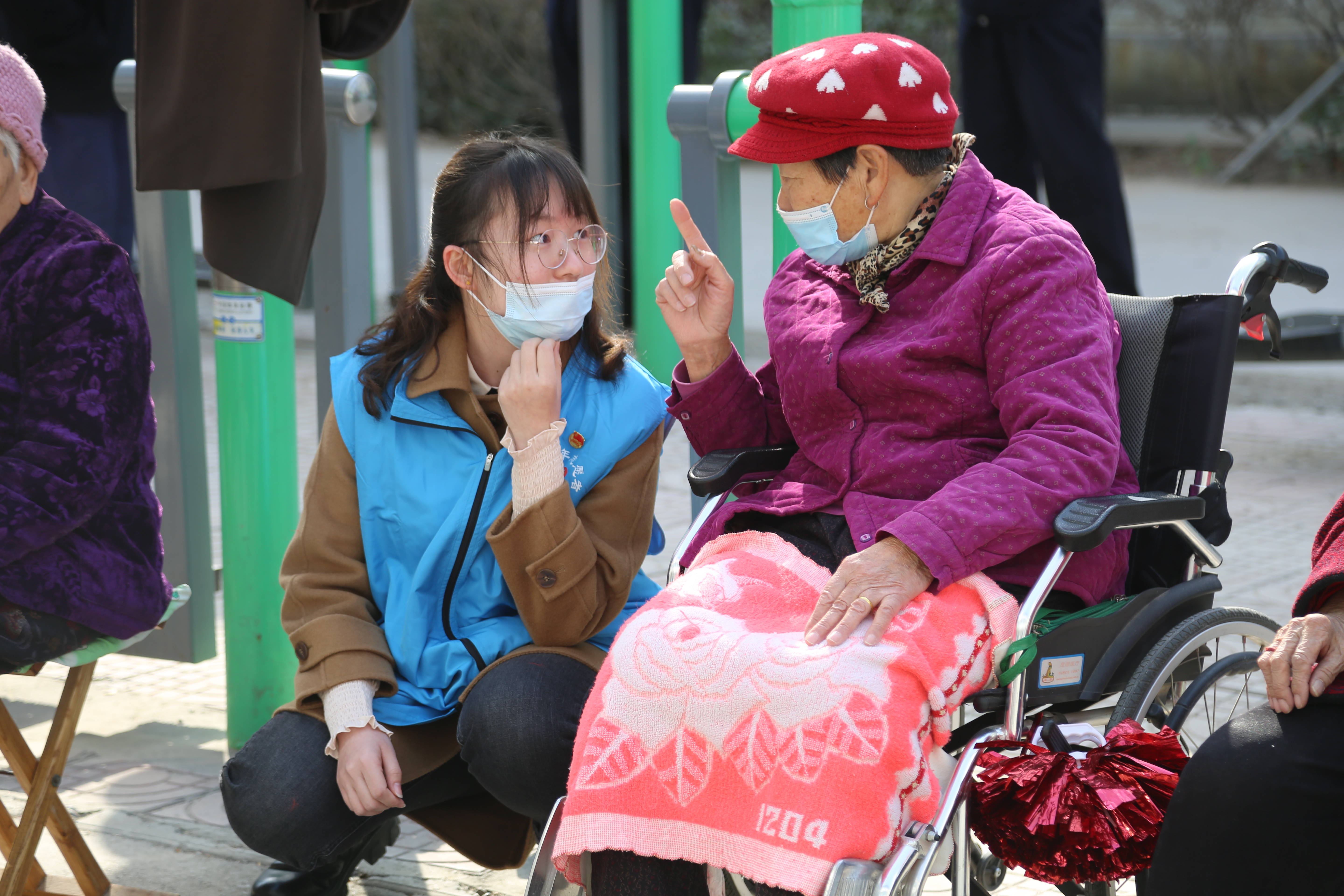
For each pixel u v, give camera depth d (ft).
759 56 132.36
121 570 15.47
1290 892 11.62
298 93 16.31
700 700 11.78
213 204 17.01
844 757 11.28
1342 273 71.87
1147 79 135.23
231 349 20.24
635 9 30.48
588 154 36.99
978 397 13.60
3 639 14.70
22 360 15.19
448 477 14.39
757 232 79.97
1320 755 11.54
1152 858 12.44
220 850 18.24
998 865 13.34
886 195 13.75
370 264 21.33
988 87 36.70
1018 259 13.32
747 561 13.20
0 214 15.34
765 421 15.84
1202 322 14.78
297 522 21.16
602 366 14.85
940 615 12.19
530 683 13.48
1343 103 121.29
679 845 11.70
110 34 33.47
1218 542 15.02
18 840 15.07
